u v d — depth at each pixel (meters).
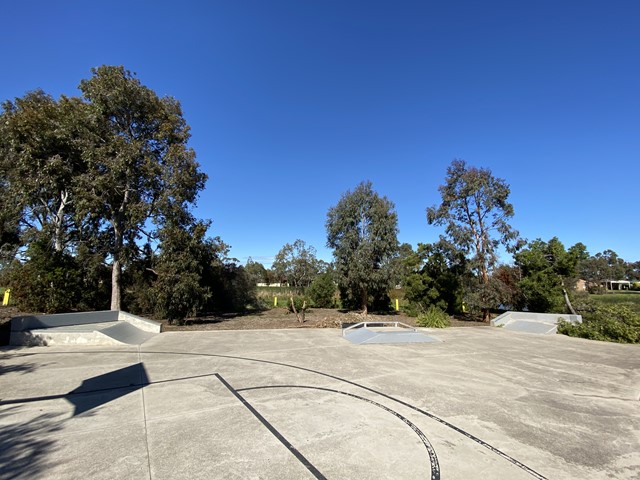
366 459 3.45
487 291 15.79
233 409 4.79
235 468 3.21
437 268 18.86
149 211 15.30
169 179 15.14
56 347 9.41
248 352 8.85
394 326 13.34
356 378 6.52
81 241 16.84
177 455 3.45
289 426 4.23
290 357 8.30
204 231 15.39
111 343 9.80
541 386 6.29
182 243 14.89
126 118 16.36
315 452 3.57
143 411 4.68
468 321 17.62
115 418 4.43
